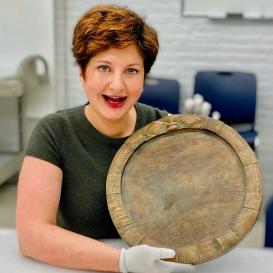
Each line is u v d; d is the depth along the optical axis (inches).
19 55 116.6
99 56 34.6
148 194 36.5
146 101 110.3
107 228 40.3
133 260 32.6
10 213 103.6
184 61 117.6
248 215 33.4
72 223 40.2
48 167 37.7
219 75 109.1
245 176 35.3
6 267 35.6
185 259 32.8
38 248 35.2
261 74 116.0
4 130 123.0
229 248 33.0
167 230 34.6
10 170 116.3
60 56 119.8
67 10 117.5
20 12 114.3
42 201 36.3
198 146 37.9
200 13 114.1
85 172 39.2
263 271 35.8
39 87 117.2
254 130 109.3
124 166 37.9
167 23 116.0
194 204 35.4
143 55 35.7
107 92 35.3
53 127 39.2
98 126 39.6
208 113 102.7
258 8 112.0
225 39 115.2
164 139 38.9
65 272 34.8
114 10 35.1
